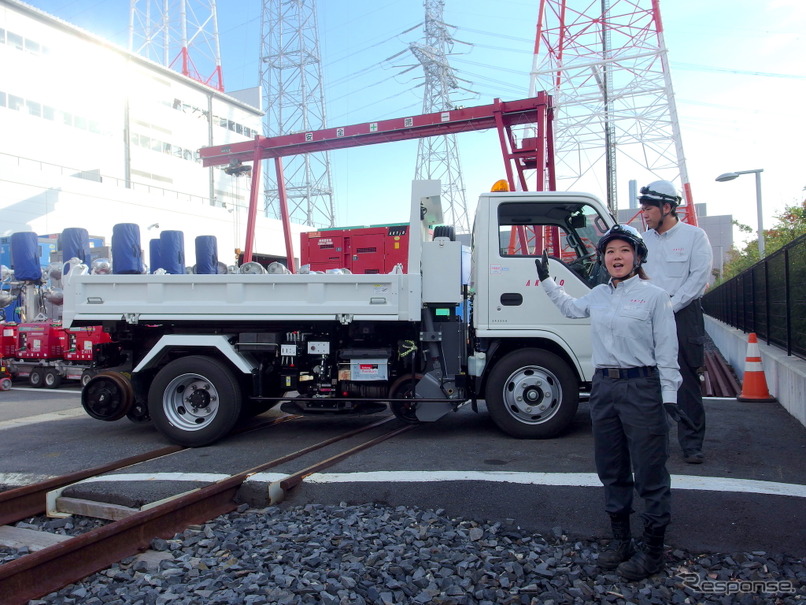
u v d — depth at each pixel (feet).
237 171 81.25
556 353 20.22
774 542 11.73
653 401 10.56
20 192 90.58
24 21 118.62
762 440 18.20
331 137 65.51
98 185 101.76
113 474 17.21
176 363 20.58
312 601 10.23
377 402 21.20
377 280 19.75
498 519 13.57
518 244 20.54
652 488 10.65
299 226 150.30
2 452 20.33
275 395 22.44
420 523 13.48
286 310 20.11
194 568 11.73
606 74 110.01
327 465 17.40
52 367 41.68
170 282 20.74
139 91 146.30
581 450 18.16
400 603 10.16
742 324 40.73
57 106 124.57
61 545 11.59
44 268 38.09
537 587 10.50
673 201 15.89
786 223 51.65
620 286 11.03
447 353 20.29
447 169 136.56
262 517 14.55
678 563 11.37
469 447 18.98
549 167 55.67
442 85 135.85
